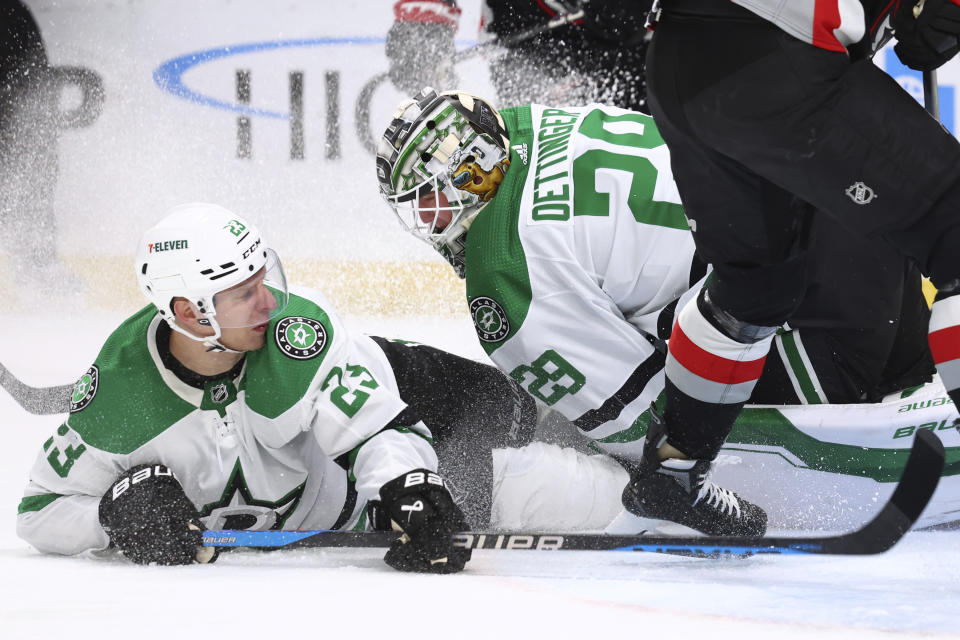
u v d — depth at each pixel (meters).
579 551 7.59
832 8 5.51
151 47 24.27
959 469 8.05
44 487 7.55
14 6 24.55
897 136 5.54
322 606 5.88
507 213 8.58
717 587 6.35
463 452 8.74
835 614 5.61
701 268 8.45
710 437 7.26
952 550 7.50
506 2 17.66
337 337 7.71
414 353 8.91
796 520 8.50
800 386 8.45
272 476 7.77
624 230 8.45
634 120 9.16
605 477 8.71
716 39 5.82
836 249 8.04
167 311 7.22
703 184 6.29
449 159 8.59
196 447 7.53
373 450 7.33
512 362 8.59
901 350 8.48
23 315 22.36
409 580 6.63
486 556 7.48
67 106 24.66
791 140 5.68
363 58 23.08
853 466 8.27
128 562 7.36
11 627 5.55
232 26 23.89
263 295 7.31
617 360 8.40
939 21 6.06
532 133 9.05
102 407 7.42
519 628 5.36
